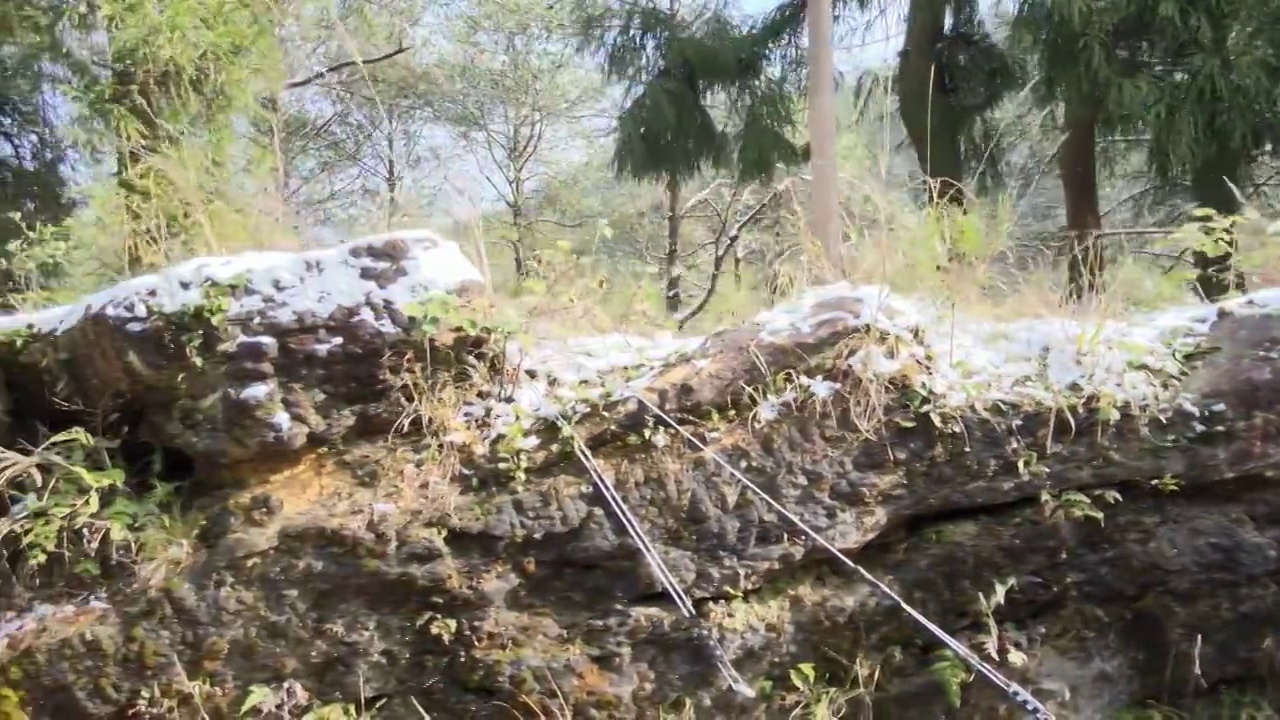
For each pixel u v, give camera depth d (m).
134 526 2.59
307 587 2.53
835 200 4.09
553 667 2.56
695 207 7.67
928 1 5.89
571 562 2.61
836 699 2.69
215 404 2.51
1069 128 5.68
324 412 2.60
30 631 2.48
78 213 4.46
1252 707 2.85
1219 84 5.05
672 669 2.62
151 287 2.53
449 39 7.43
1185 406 2.67
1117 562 2.75
